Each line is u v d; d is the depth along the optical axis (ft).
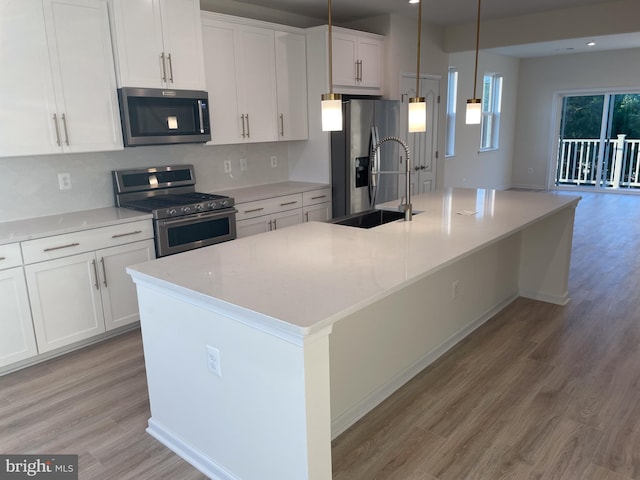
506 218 10.12
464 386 9.15
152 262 7.50
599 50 28.32
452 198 12.73
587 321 11.89
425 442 7.57
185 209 11.93
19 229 10.04
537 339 11.00
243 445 6.34
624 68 28.25
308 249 8.05
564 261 12.71
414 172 19.53
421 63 19.16
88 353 10.70
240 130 14.16
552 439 7.54
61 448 7.60
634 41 24.31
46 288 10.02
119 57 11.00
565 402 8.52
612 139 30.63
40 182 11.30
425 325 9.76
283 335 5.31
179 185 13.78
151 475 6.99
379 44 17.30
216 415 6.62
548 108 31.60
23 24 9.59
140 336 11.53
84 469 7.13
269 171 16.66
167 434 7.59
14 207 10.97
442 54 20.22
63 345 10.46
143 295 7.28
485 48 19.24
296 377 5.38
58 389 9.29
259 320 5.39
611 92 29.45
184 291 6.26
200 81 12.62
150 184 13.12
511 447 7.39
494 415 8.21
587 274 15.33
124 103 11.16
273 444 5.91
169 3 11.74
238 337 5.93
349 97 16.76
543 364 9.87
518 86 32.58
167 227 11.60
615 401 8.52
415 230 9.23
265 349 5.63
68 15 10.18
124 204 12.41
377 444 7.56
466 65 26.71
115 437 7.85
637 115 29.53
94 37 10.64
